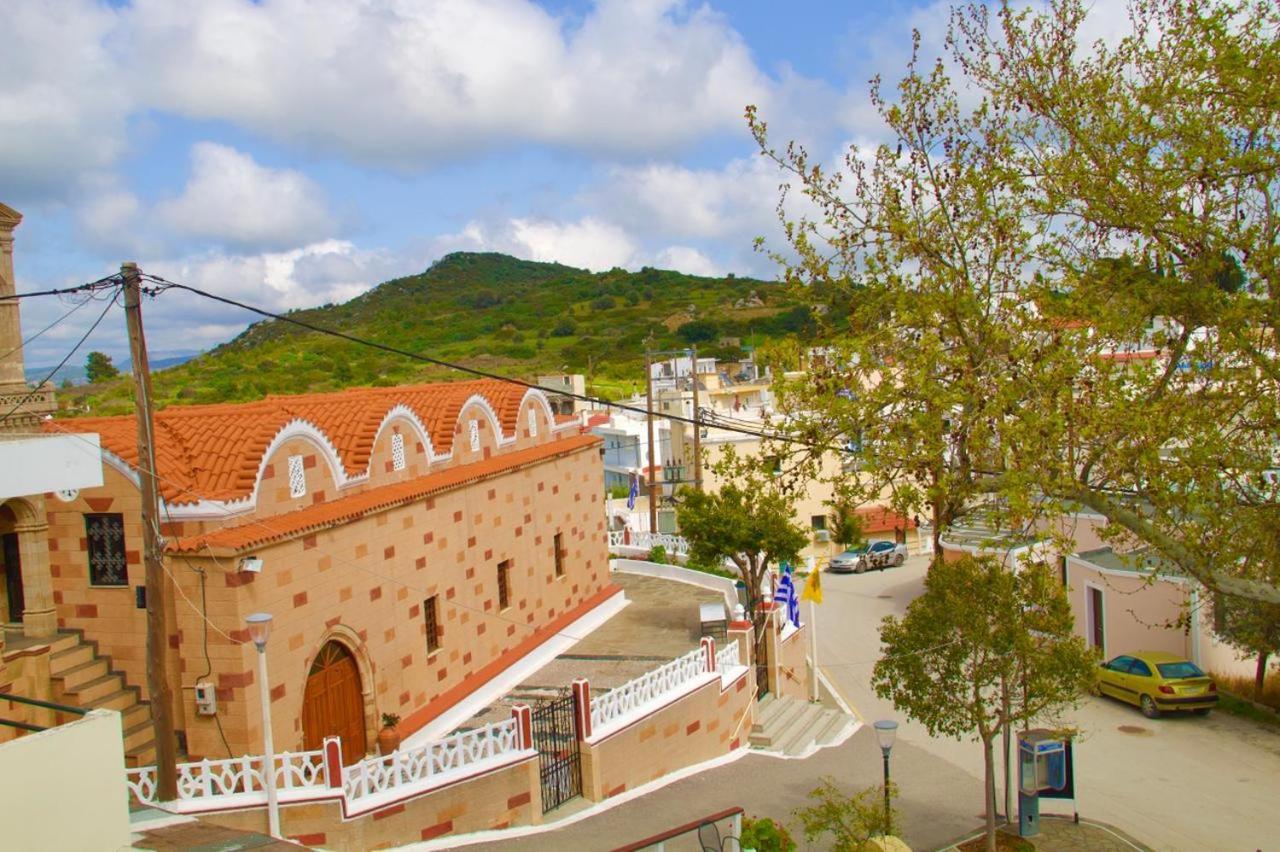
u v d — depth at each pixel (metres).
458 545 22.34
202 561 15.52
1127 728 24.66
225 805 14.11
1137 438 13.23
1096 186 14.28
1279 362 13.92
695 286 182.75
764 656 26.28
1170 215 14.31
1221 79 13.67
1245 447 14.50
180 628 15.67
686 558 39.00
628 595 32.81
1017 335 13.56
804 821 15.84
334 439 19.66
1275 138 13.97
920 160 14.64
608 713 19.38
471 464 23.86
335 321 166.38
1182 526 14.34
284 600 16.50
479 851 15.77
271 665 16.12
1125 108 14.49
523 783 17.27
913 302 14.02
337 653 18.17
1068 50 14.62
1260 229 14.02
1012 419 13.48
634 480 50.56
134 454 16.12
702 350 120.19
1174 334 15.12
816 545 53.78
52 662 15.70
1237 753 22.66
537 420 27.77
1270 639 23.30
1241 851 17.69
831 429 14.26
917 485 14.45
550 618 26.84
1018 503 12.39
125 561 16.41
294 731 16.61
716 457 52.03
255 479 16.50
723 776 20.64
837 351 13.92
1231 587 14.14
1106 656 30.30
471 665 22.58
